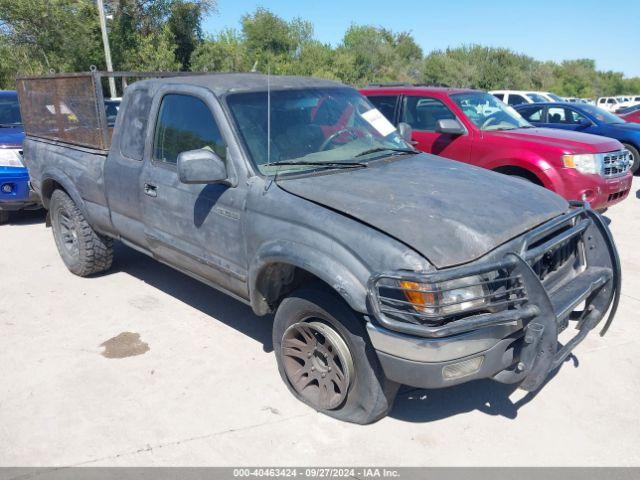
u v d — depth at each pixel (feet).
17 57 85.56
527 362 9.58
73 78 16.79
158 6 100.22
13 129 25.85
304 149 12.87
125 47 99.09
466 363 9.42
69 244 19.31
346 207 10.52
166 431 11.06
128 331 15.16
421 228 9.77
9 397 12.18
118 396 12.21
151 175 14.26
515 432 11.04
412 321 9.29
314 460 10.27
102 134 16.28
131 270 19.80
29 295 17.60
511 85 173.17
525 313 9.24
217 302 17.06
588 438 10.84
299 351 11.69
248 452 10.49
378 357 9.79
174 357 13.80
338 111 14.35
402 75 167.63
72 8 89.40
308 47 144.97
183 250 13.88
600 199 22.54
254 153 12.25
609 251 11.57
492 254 9.70
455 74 167.43
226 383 12.68
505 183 12.32
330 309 10.51
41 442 10.77
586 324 11.50
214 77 14.20
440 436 10.94
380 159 13.42
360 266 9.77
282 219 11.09
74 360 13.69
